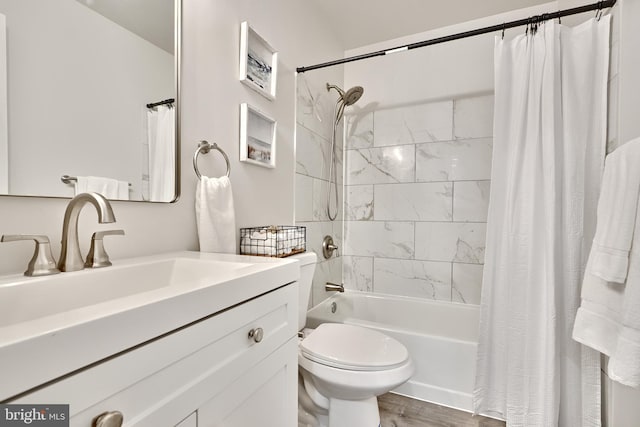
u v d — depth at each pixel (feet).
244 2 4.62
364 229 8.29
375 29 7.66
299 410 4.52
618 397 3.90
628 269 3.19
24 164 2.28
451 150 7.40
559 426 4.36
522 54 4.83
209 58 3.98
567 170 4.44
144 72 3.17
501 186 4.92
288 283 2.92
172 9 3.46
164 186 3.39
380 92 8.16
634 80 3.86
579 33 4.51
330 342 4.35
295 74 6.09
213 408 2.00
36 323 1.27
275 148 5.30
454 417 4.99
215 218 3.81
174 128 3.48
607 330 3.43
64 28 2.52
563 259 4.42
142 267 2.79
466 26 7.33
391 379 3.72
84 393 1.31
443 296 7.47
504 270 4.82
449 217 7.42
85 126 2.66
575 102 4.46
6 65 2.18
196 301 1.86
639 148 3.25
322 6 6.84
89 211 2.75
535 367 4.43
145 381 1.57
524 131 4.73
